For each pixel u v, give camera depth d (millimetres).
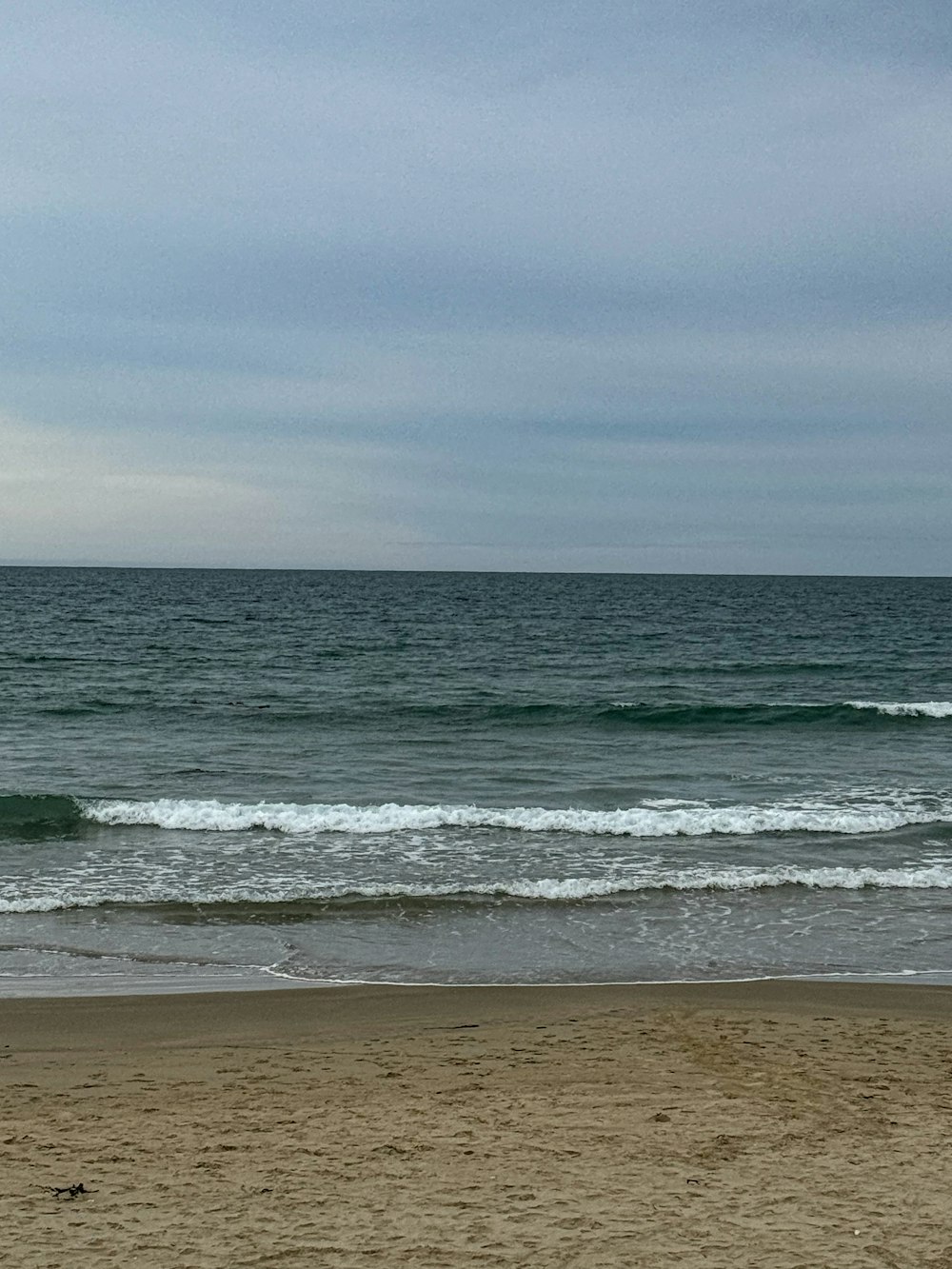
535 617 81938
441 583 185125
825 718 30438
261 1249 4883
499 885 13492
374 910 12633
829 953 11234
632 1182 5637
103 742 25281
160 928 11852
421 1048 8266
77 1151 6125
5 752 23688
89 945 11219
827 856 15414
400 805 18219
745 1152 6086
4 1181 5668
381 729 27797
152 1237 5008
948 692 38156
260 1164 5910
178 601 99188
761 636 65500
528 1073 7656
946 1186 5605
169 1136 6379
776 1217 5223
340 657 47781
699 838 16391
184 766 22297
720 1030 8719
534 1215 5238
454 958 10977
